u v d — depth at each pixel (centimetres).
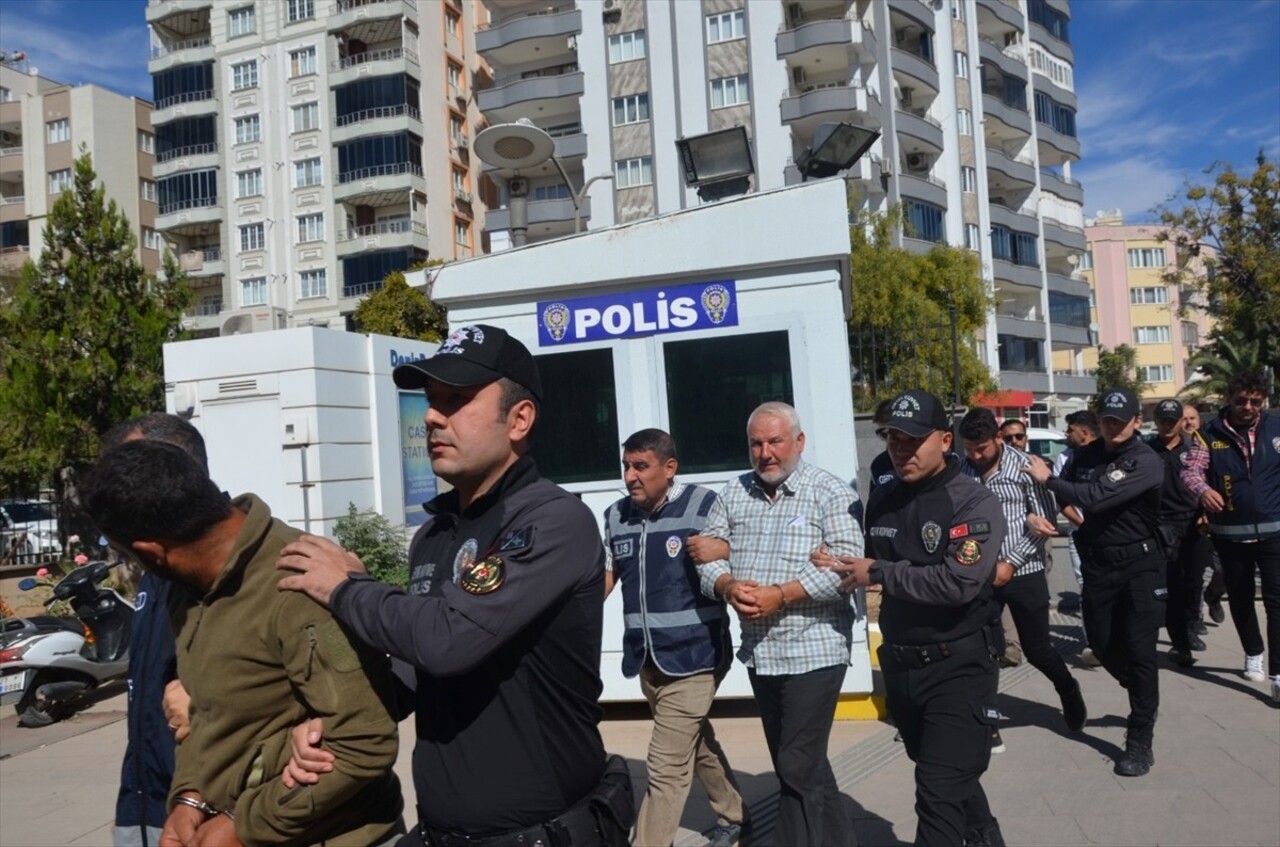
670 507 416
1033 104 4997
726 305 612
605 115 4025
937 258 2758
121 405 1262
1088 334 5225
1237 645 809
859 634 620
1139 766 511
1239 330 2706
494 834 206
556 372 637
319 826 214
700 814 491
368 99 4388
